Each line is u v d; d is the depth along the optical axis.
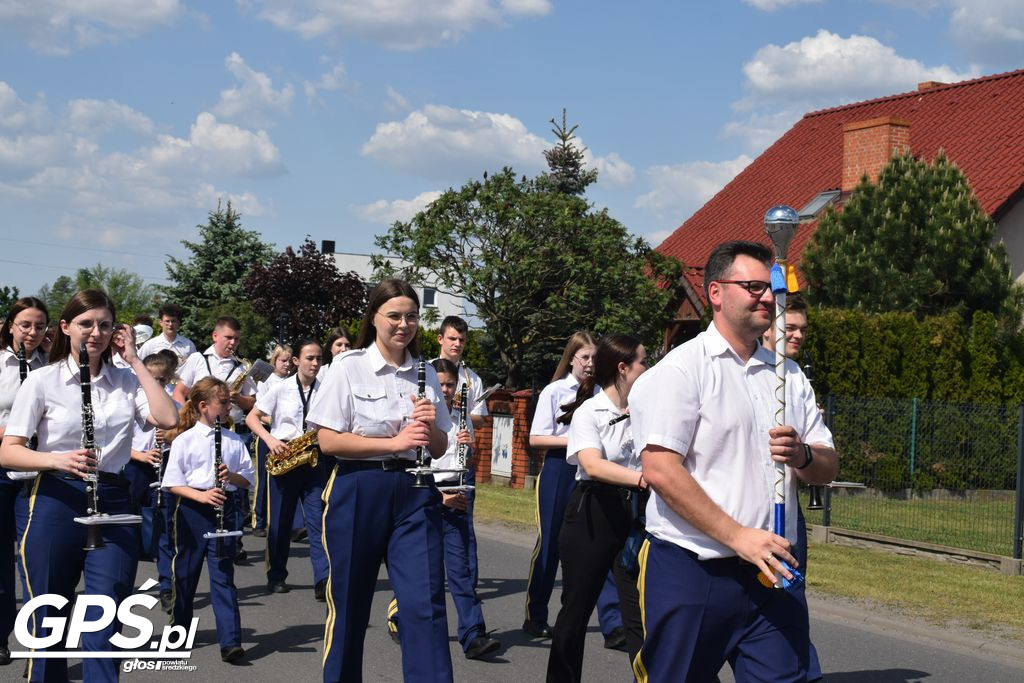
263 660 7.30
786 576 3.63
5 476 6.59
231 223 46.78
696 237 29.80
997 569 11.48
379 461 5.30
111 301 5.52
